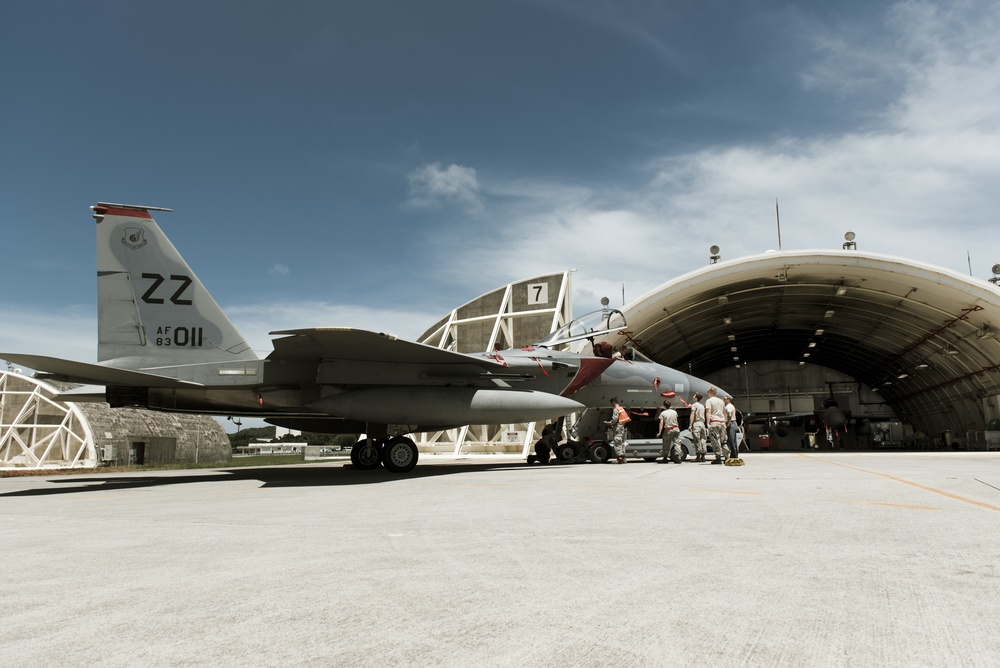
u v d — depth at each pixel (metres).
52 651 2.54
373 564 4.04
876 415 54.28
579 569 3.79
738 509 6.32
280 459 36.47
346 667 2.31
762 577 3.53
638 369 17.78
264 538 5.14
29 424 31.11
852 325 39.97
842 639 2.54
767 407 55.03
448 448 30.39
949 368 38.66
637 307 25.80
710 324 38.34
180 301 14.27
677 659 2.35
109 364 13.68
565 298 32.16
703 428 17.16
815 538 4.66
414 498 8.08
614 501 7.23
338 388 13.99
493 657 2.39
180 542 5.04
